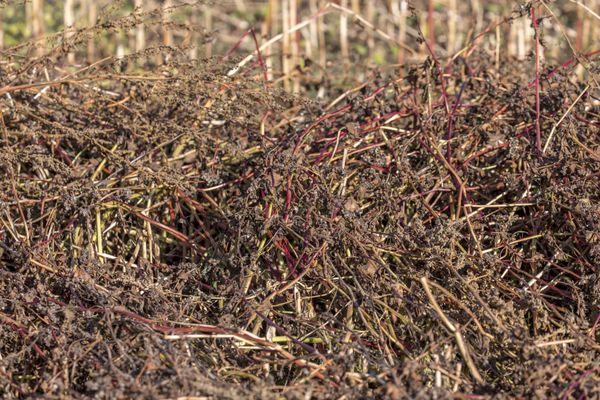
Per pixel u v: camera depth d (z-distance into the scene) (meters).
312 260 2.24
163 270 2.50
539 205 2.41
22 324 2.14
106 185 2.60
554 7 5.57
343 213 2.29
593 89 2.66
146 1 5.60
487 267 2.25
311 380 1.95
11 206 2.59
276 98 2.83
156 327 2.05
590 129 2.55
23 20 5.50
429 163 2.57
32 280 2.36
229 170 2.70
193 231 2.62
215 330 2.08
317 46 5.22
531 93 2.72
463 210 2.48
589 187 2.36
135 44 4.70
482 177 2.59
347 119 2.74
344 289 2.25
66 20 4.90
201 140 2.63
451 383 1.96
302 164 2.45
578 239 2.34
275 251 2.41
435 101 2.88
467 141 2.65
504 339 2.00
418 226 2.29
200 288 2.43
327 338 2.14
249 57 3.06
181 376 1.80
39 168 2.65
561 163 2.37
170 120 2.71
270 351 2.06
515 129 2.60
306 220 2.31
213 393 1.76
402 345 2.08
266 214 2.40
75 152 2.79
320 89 3.34
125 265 2.42
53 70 3.07
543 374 1.84
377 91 2.75
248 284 2.31
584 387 1.83
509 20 2.84
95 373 1.87
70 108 2.76
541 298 2.18
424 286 1.99
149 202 2.57
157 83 2.64
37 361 2.11
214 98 2.68
